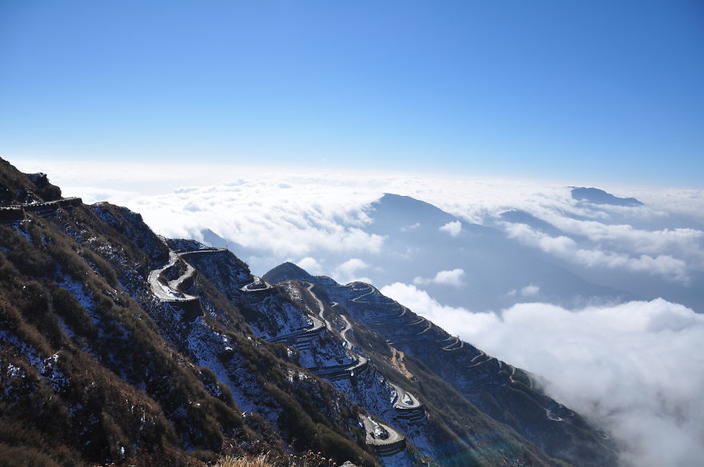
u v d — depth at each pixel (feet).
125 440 117.39
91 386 123.34
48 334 141.79
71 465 98.53
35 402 105.60
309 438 218.59
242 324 367.66
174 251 449.89
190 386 171.94
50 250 191.62
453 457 408.46
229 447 156.56
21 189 263.70
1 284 149.89
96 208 337.31
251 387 232.12
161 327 223.71
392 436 304.50
